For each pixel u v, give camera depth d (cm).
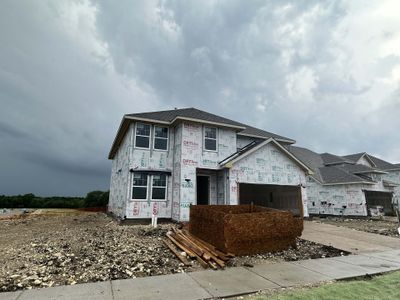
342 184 2141
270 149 1677
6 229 1279
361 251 846
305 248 873
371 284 510
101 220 1761
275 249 805
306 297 436
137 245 835
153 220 1316
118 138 1898
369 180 2150
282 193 1950
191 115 1617
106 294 441
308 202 2347
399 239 1079
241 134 1869
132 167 1458
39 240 940
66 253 728
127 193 1415
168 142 1595
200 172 1639
